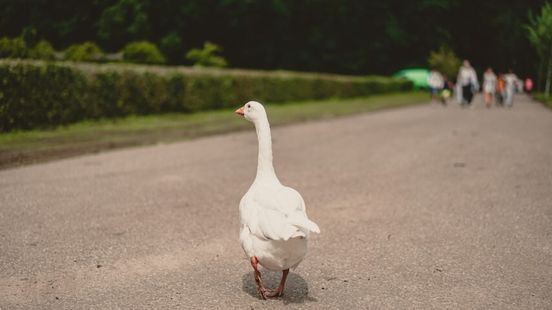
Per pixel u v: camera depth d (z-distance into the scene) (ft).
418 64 196.54
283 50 173.99
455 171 34.45
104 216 23.59
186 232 21.38
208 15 146.20
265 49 165.89
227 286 15.98
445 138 51.67
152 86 64.44
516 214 23.90
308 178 32.35
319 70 182.60
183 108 69.72
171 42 136.26
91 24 122.62
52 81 50.11
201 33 152.15
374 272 17.07
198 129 53.67
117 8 122.01
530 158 38.96
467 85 103.30
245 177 32.40
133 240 20.31
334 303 14.74
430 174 33.53
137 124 55.98
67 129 49.93
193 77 71.36
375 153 42.32
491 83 99.60
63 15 119.75
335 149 44.52
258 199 13.66
